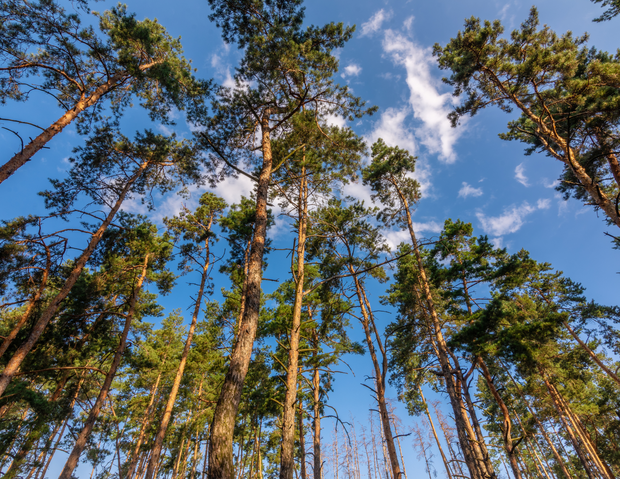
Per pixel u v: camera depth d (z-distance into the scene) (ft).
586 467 53.31
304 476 54.24
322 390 56.29
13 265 32.65
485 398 75.97
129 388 70.95
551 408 56.59
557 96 40.55
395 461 31.40
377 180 54.90
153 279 54.08
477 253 53.21
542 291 62.69
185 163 43.47
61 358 40.32
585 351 51.42
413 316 54.85
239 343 16.63
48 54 33.60
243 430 62.28
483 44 40.52
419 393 68.23
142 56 40.11
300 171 38.65
